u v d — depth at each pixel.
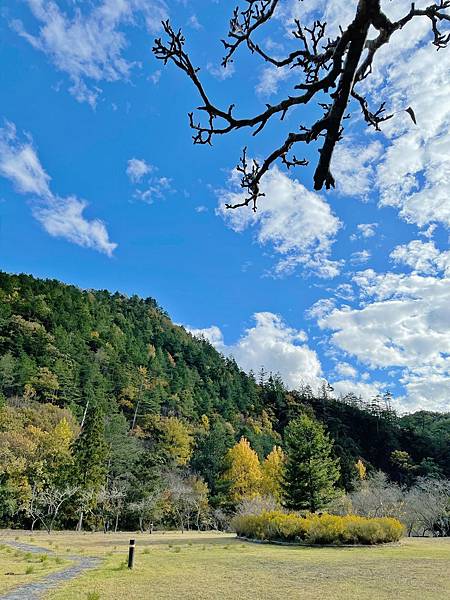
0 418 47.09
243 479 49.62
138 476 43.12
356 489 52.41
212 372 111.50
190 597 9.13
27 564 14.80
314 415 101.94
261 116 2.58
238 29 2.83
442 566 14.27
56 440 46.12
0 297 80.31
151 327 123.44
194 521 48.50
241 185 3.01
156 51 2.53
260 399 108.69
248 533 26.06
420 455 88.88
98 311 105.25
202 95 2.57
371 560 15.95
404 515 40.94
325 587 10.49
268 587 10.45
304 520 23.41
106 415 63.53
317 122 2.41
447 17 2.50
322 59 2.75
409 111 2.89
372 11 2.26
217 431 65.56
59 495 38.03
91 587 10.16
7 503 37.47
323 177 2.43
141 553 18.52
